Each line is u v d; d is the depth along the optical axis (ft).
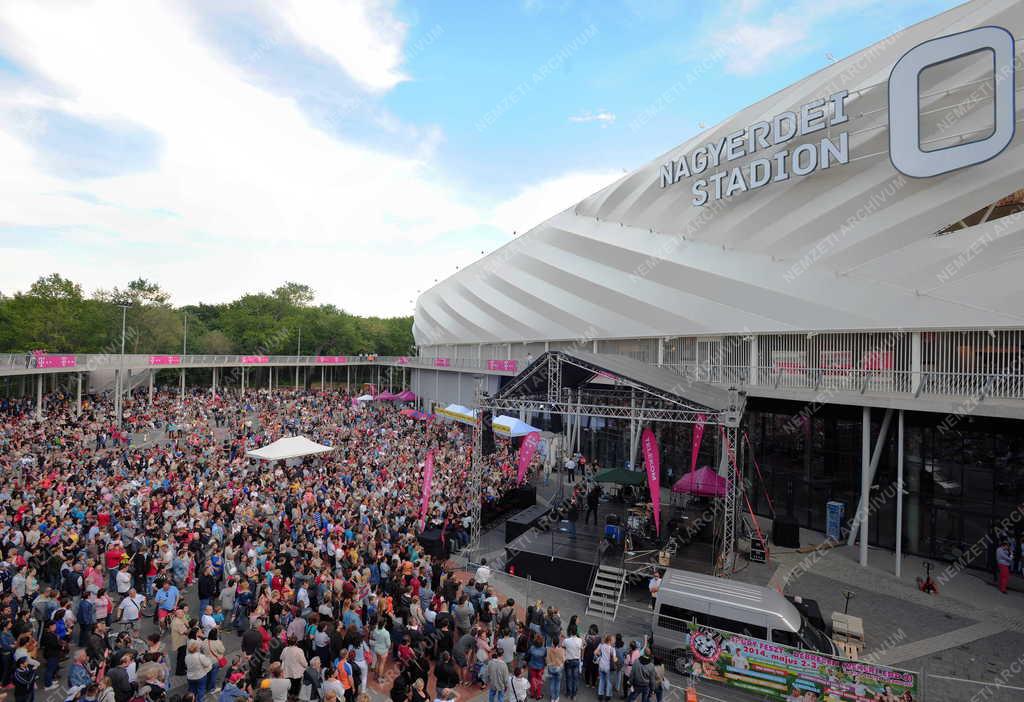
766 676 41.93
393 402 235.61
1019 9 68.64
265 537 57.41
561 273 139.33
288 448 87.45
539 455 121.90
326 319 331.36
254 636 37.47
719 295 99.60
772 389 79.71
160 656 32.53
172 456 98.37
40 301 221.25
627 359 75.31
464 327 195.21
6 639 36.29
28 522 57.41
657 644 46.37
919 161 71.97
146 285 263.08
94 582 45.47
